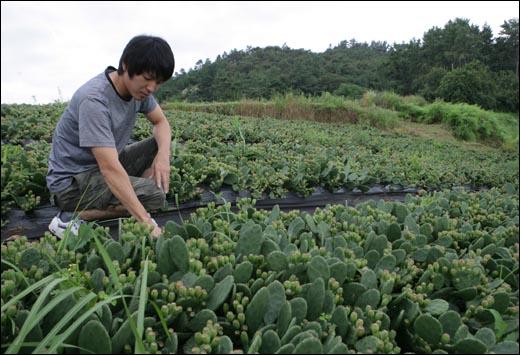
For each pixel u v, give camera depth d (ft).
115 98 8.70
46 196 11.57
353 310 6.12
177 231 7.37
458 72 94.48
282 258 6.29
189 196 12.42
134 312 5.15
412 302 6.07
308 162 15.89
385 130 50.60
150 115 10.30
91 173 9.30
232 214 8.34
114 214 9.80
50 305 4.62
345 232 8.25
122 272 6.22
